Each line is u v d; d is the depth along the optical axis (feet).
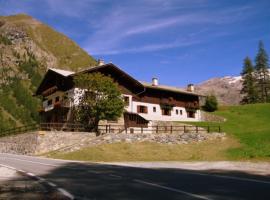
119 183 50.90
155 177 58.54
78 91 175.01
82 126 169.07
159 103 241.55
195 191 42.75
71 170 72.02
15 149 160.35
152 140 148.87
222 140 149.28
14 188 47.01
